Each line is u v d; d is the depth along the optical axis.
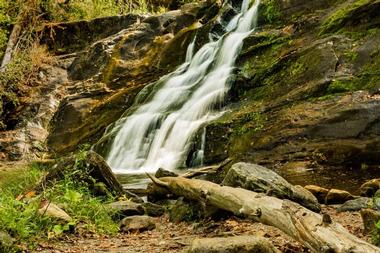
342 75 11.46
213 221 6.12
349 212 6.58
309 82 11.98
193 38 18.92
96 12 26.02
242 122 11.84
